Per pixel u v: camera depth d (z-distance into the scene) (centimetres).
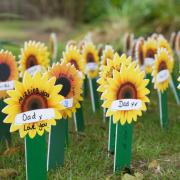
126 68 323
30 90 279
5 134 383
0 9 1326
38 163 290
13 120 275
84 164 346
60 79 328
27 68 446
